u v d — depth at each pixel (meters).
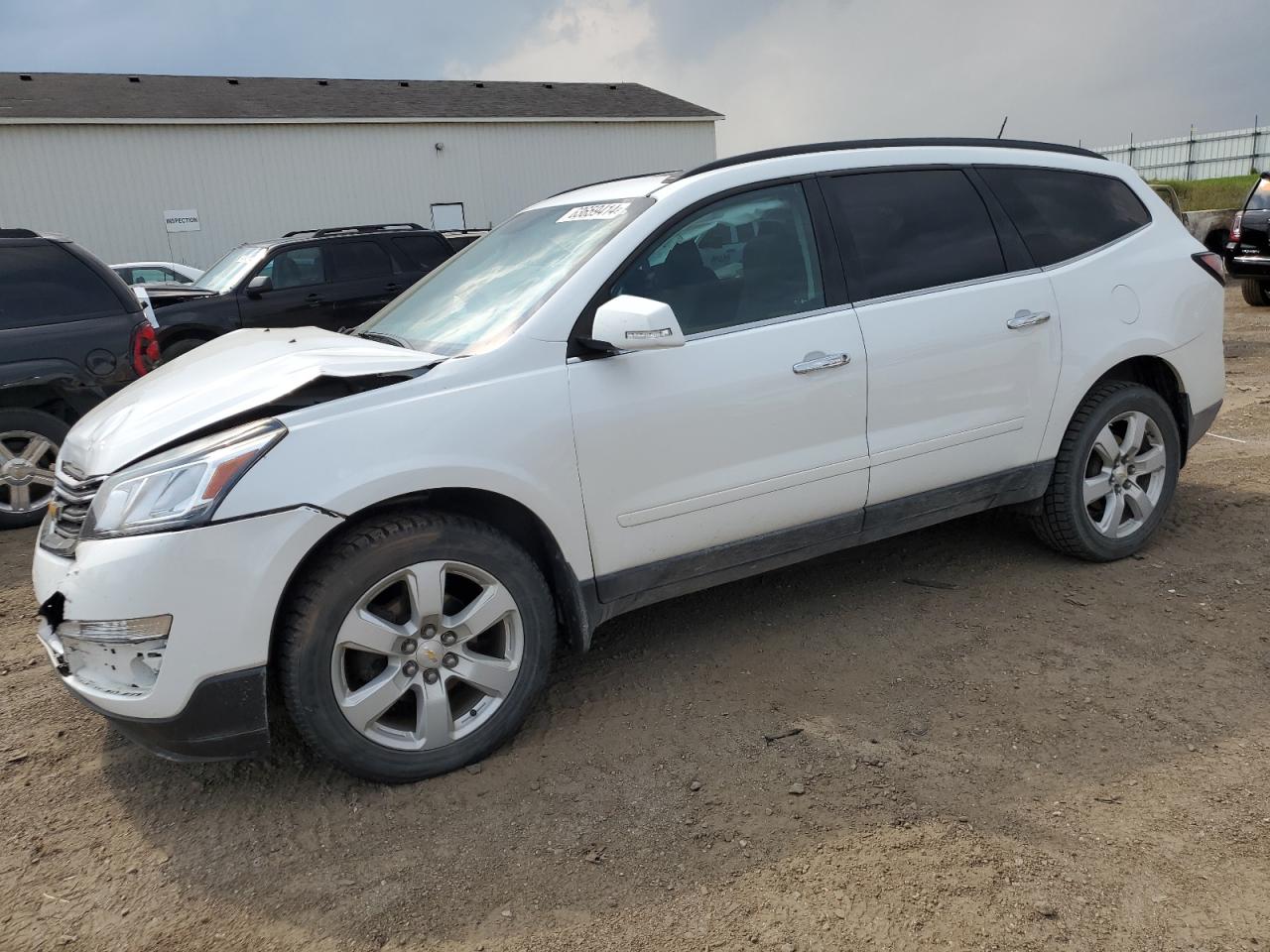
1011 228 3.91
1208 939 2.12
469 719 2.95
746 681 3.40
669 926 2.25
